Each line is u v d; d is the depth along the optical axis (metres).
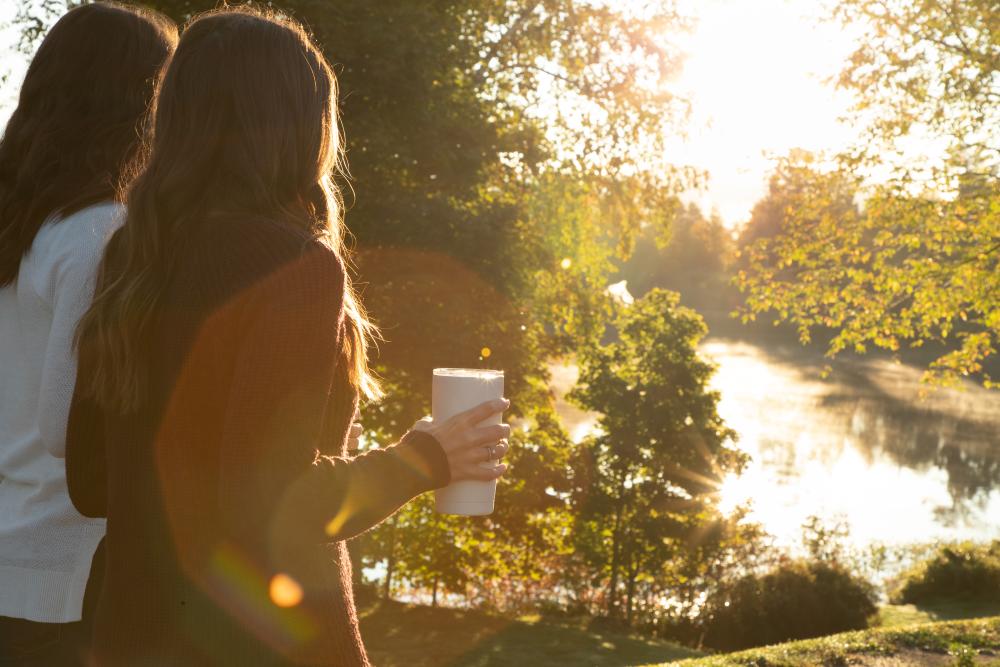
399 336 14.08
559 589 25.34
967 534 30.94
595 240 21.44
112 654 1.20
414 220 13.41
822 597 22.25
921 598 24.67
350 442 1.50
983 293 16.58
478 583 23.47
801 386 60.47
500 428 1.35
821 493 35.53
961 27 15.98
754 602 22.05
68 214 1.60
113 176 1.68
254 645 1.17
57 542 1.69
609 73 18.89
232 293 1.12
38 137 1.66
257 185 1.20
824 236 17.64
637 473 24.70
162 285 1.18
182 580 1.17
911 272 17.09
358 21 12.60
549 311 20.66
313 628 1.20
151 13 1.82
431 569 21.25
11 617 1.69
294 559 1.21
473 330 14.77
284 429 1.10
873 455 42.50
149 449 1.18
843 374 66.25
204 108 1.21
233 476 1.08
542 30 18.41
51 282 1.58
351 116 12.89
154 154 1.25
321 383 1.13
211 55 1.21
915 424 50.06
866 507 33.88
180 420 1.15
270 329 1.10
